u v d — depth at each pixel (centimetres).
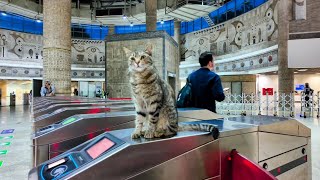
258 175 133
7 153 507
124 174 109
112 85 1264
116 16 2736
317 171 393
